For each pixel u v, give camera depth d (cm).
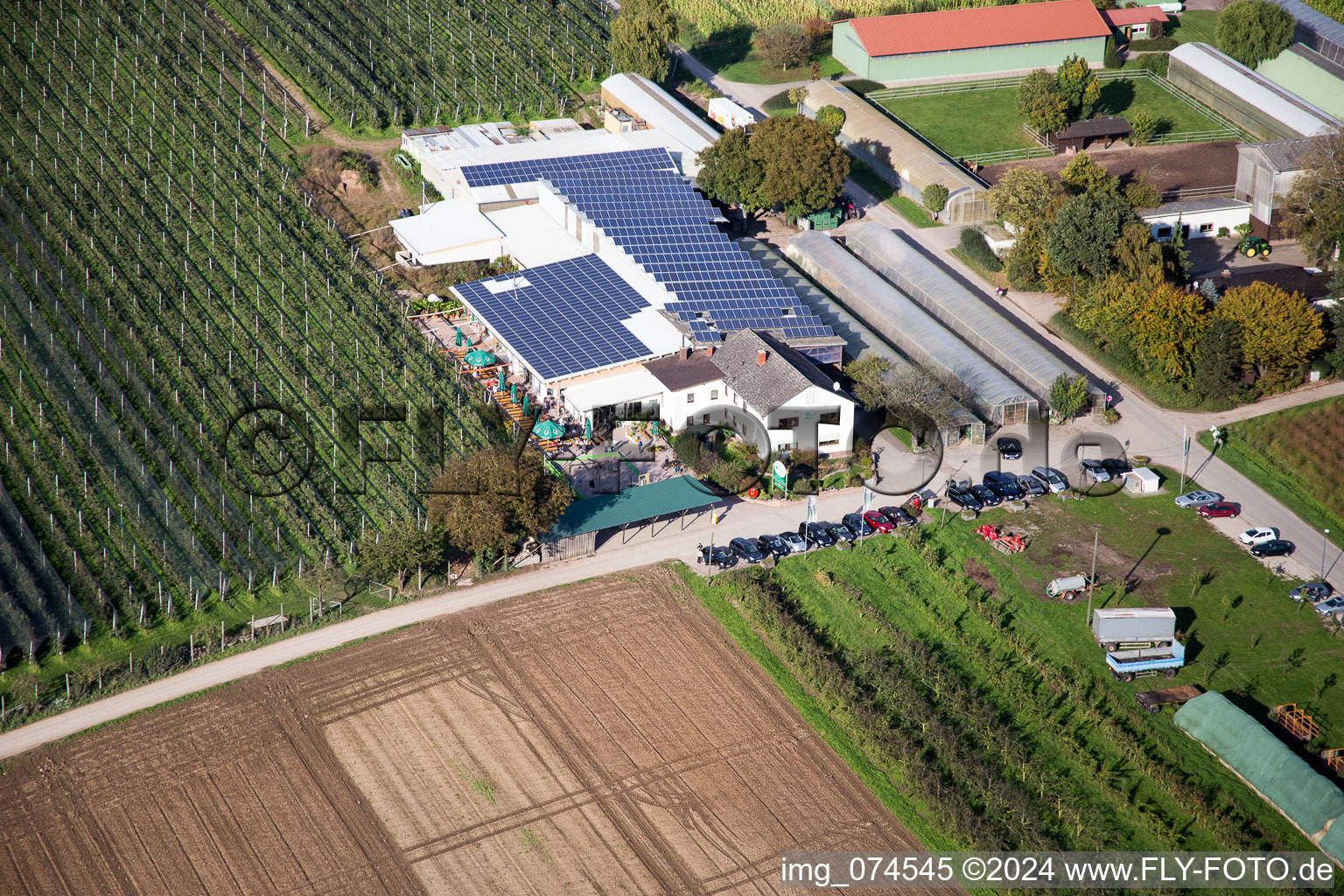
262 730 9525
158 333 13675
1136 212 15762
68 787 9025
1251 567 11169
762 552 11250
